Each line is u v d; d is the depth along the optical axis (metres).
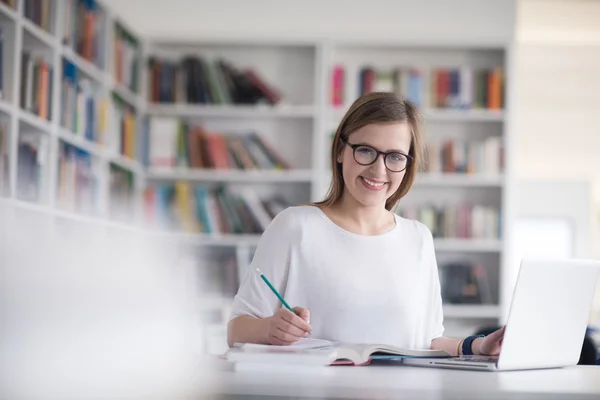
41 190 3.84
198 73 5.27
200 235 5.14
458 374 1.39
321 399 1.01
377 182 1.86
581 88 7.86
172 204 5.14
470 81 5.27
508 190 5.20
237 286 5.07
